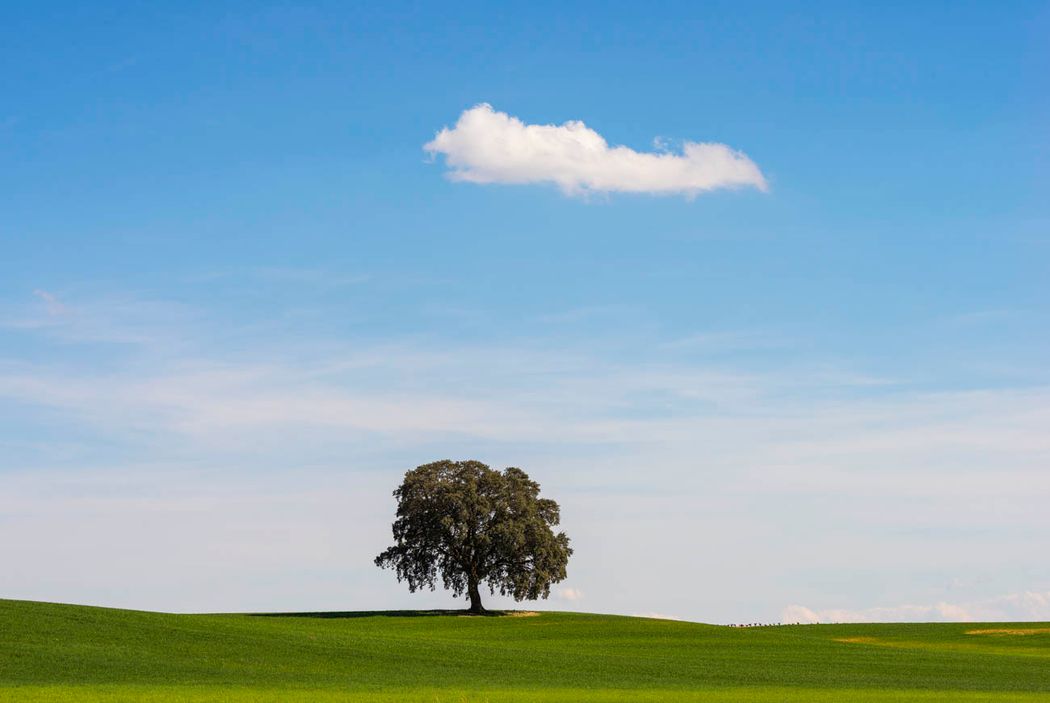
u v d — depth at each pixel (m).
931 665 60.31
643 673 54.88
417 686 47.50
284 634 62.38
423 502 96.62
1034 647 75.94
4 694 41.84
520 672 53.97
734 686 49.81
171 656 53.06
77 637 55.41
